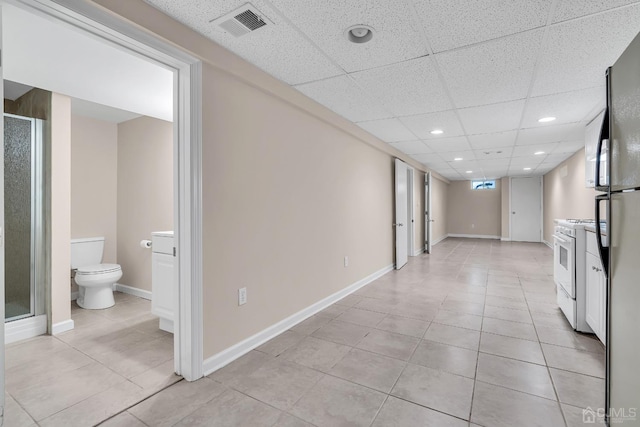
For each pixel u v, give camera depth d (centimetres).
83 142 378
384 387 184
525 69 227
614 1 151
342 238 364
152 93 256
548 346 235
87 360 219
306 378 194
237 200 221
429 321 289
